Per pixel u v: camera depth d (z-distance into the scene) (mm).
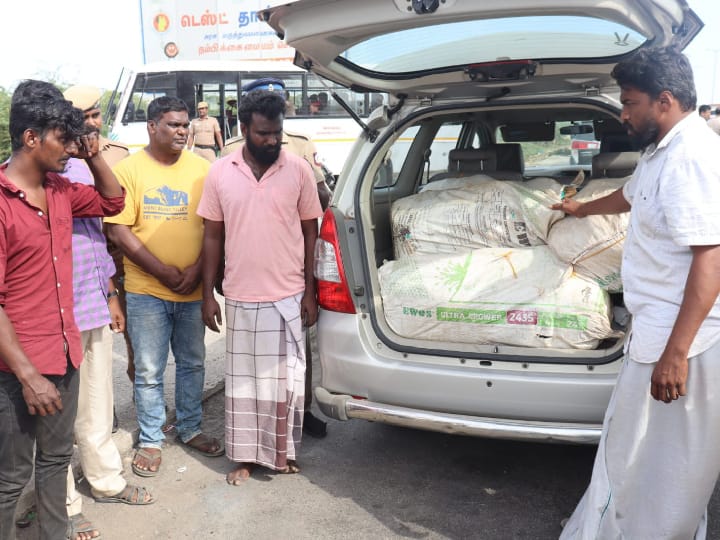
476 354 2879
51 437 2438
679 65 2158
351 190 3266
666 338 2215
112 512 3049
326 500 3129
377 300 3127
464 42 2854
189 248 3361
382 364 2980
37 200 2260
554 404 2748
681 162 2123
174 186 3324
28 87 2193
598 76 3004
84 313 2838
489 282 2977
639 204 2285
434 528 2885
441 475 3344
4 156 16047
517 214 3076
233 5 14523
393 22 2510
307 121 13875
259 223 3082
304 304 3271
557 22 2564
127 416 3914
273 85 5105
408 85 3252
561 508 3025
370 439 3766
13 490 2344
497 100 3209
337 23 2568
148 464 3377
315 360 4816
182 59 15070
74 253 2791
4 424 2268
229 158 3156
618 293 3090
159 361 3408
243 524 2945
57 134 2199
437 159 4660
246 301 3158
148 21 15117
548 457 3504
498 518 2953
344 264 3088
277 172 3104
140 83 13156
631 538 2443
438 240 3197
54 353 2318
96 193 2645
